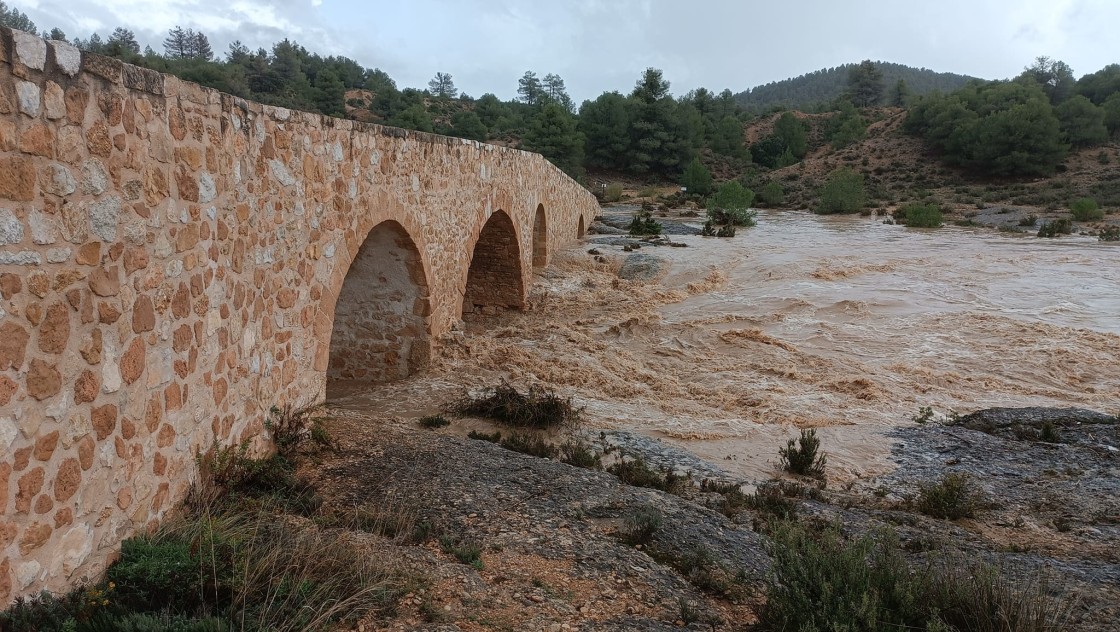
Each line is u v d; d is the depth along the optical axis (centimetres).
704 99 9788
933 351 1484
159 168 450
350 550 459
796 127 8369
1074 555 641
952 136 6353
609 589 486
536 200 2039
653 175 7225
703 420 1099
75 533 372
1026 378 1334
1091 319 1695
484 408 1031
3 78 316
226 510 505
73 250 367
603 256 2509
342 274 823
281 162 655
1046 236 3231
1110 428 1046
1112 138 6544
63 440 362
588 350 1493
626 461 874
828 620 410
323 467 666
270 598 382
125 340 417
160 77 449
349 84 10550
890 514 739
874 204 5047
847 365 1403
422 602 414
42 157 341
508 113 10000
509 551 531
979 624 422
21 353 331
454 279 1320
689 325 1680
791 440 989
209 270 530
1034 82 8225
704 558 554
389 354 1200
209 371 538
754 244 2930
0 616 314
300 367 739
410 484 645
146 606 373
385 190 934
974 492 826
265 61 8981
